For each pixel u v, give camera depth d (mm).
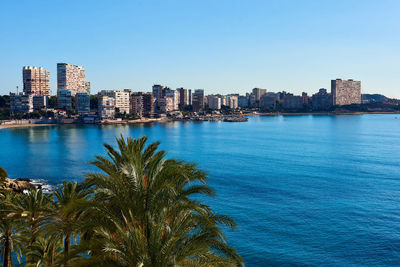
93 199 16516
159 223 13492
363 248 50000
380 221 60938
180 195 16500
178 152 157625
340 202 73062
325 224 59438
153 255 12883
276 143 196125
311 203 72250
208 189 16969
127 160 17078
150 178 16688
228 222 16672
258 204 71438
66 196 21125
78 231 14594
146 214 14672
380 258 47094
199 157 141625
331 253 48469
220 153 154625
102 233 13414
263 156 144750
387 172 106750
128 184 15812
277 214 64750
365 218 62531
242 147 177250
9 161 125750
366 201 73750
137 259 12656
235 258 14758
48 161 125812
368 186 87750
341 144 189750
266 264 45438
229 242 51875
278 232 55906
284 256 47500
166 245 12883
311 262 45812
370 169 112312
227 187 86875
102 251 13055
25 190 82750
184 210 16203
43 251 25828
